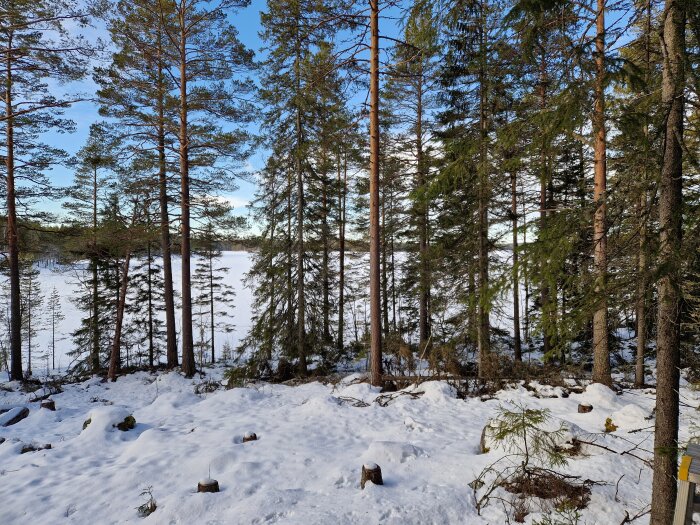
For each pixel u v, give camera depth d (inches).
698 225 134.0
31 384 603.5
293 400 450.0
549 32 172.6
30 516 210.5
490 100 421.7
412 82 634.8
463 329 470.3
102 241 619.5
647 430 289.1
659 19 163.9
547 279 148.6
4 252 660.7
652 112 174.2
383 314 850.1
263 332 621.6
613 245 157.3
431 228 606.2
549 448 222.8
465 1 214.1
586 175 512.4
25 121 602.9
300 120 612.7
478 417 357.4
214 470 257.6
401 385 480.7
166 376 612.4
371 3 423.5
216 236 697.0
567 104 146.0
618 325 158.9
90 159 617.9
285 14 524.7
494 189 444.1
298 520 189.2
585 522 182.1
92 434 327.3
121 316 650.8
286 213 652.1
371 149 448.8
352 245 944.3
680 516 143.4
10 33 538.6
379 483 225.3
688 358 177.0
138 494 230.4
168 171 649.6
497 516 191.9
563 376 458.3
